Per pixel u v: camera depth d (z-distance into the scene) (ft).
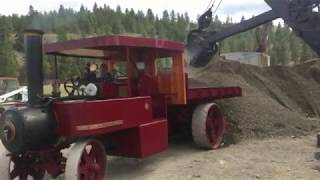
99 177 19.39
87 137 19.01
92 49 21.84
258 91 38.04
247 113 31.94
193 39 42.57
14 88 63.36
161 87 24.73
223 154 25.25
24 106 18.94
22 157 19.63
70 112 17.98
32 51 18.85
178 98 24.39
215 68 42.70
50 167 19.08
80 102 17.94
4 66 148.25
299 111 42.55
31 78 18.81
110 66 23.57
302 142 28.27
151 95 23.75
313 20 34.73
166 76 24.67
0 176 19.70
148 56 23.56
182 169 22.45
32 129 17.67
